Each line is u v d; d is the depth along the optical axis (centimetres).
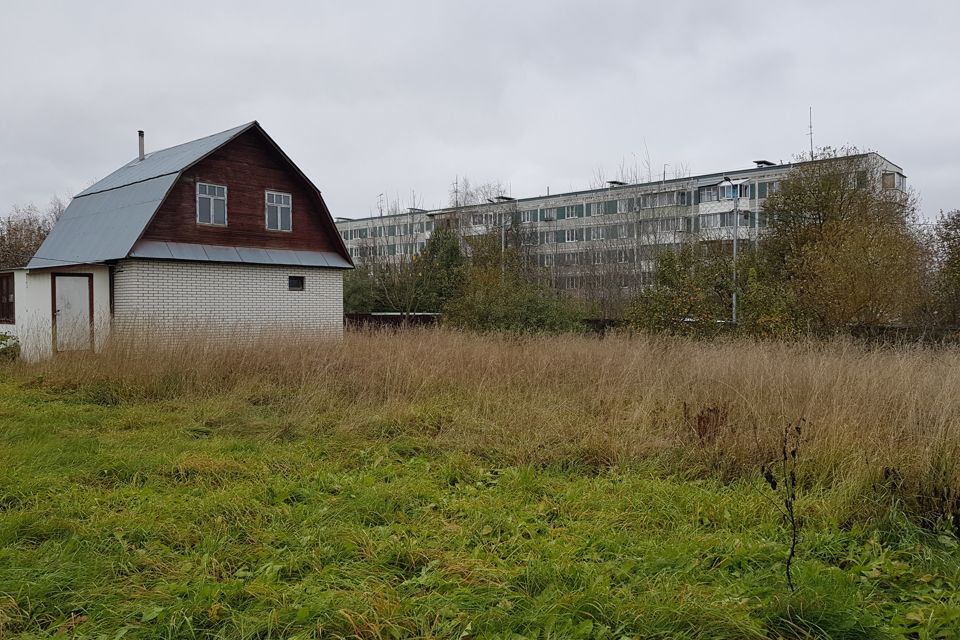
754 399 713
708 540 406
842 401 661
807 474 532
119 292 1797
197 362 1061
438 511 479
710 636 298
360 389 943
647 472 574
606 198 5750
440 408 826
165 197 1809
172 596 335
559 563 367
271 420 807
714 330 1500
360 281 3344
